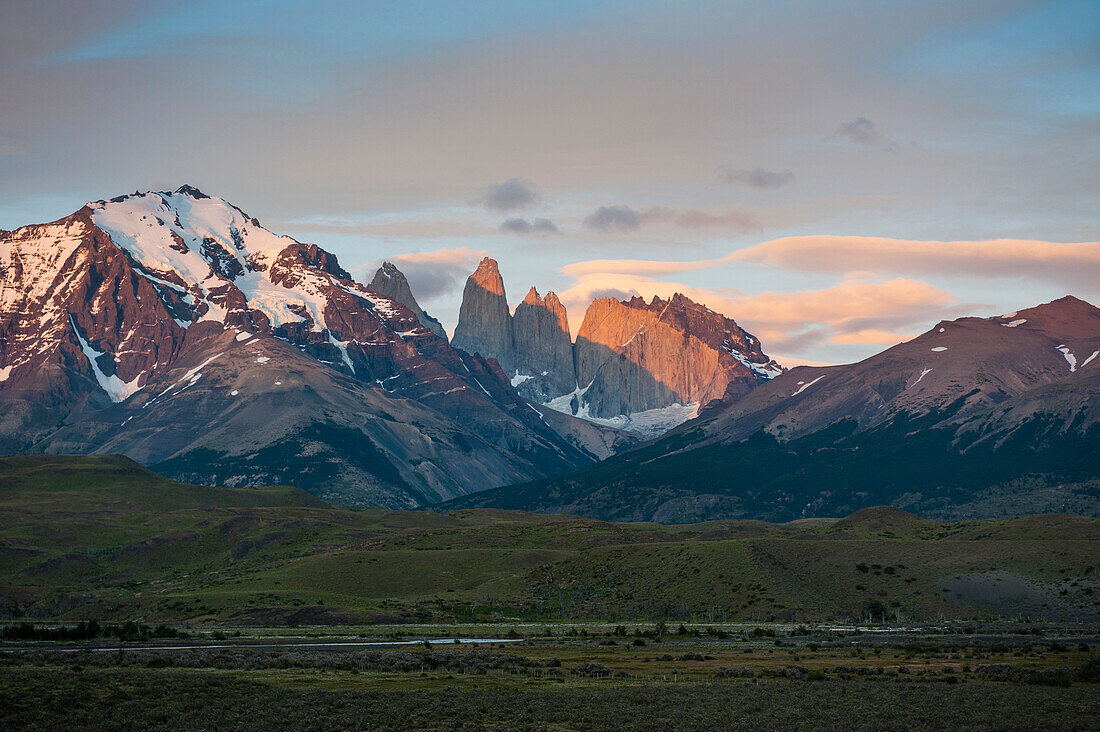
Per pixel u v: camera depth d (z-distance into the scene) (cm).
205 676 16500
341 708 14512
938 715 14288
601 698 15500
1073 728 13450
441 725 13550
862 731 13350
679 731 13325
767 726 13612
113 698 14488
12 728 12912
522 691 16350
